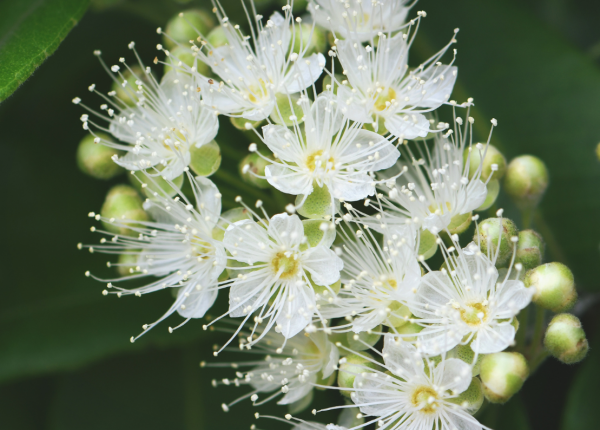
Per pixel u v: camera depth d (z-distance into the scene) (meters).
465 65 0.21
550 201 0.21
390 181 0.19
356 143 0.19
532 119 0.21
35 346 0.20
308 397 0.20
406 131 0.19
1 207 0.21
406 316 0.19
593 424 0.20
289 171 0.19
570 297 0.19
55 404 0.20
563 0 0.21
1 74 0.19
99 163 0.20
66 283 0.21
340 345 0.19
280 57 0.20
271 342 0.20
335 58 0.20
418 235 0.19
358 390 0.19
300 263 0.19
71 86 0.21
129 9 0.21
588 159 0.21
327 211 0.19
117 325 0.20
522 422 0.20
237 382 0.20
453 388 0.19
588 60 0.21
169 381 0.21
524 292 0.19
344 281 0.19
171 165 0.19
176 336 0.20
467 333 0.19
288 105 0.19
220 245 0.19
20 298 0.21
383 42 0.20
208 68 0.20
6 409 0.20
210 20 0.20
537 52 0.21
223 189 0.20
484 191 0.19
